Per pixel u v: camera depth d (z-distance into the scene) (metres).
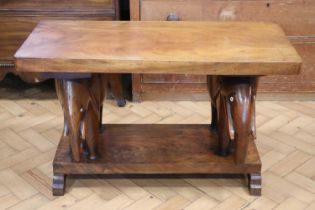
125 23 1.48
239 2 1.84
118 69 1.21
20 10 1.88
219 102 1.44
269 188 1.52
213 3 1.84
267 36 1.37
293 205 1.44
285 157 1.68
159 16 1.87
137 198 1.47
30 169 1.61
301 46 1.94
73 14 1.88
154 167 1.46
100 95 1.44
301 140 1.79
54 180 1.47
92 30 1.41
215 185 1.53
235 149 1.39
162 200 1.46
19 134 1.83
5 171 1.60
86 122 1.40
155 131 1.64
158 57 1.21
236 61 1.19
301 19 1.88
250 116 1.31
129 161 1.46
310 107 2.04
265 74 1.21
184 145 1.55
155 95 2.08
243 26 1.46
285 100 2.09
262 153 1.71
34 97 2.13
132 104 2.06
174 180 1.55
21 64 1.20
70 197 1.48
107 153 1.50
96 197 1.48
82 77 1.27
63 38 1.33
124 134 1.62
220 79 1.38
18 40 1.94
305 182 1.55
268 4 1.85
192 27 1.45
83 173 1.47
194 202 1.45
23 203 1.45
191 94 2.07
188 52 1.24
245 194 1.49
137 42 1.31
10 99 2.12
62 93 1.31
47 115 1.98
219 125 1.47
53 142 1.78
